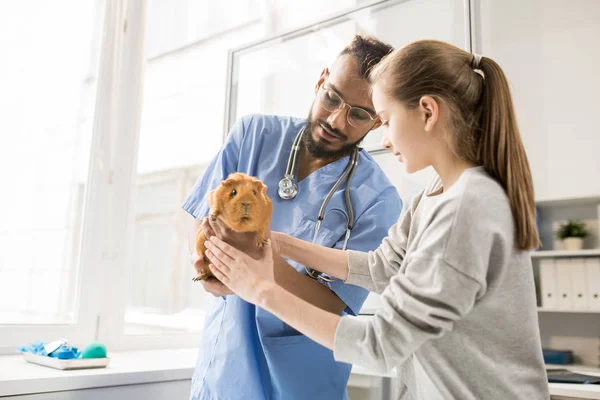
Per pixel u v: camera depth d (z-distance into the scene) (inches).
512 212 25.5
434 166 28.0
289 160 40.6
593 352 66.4
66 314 56.7
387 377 57.2
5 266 52.7
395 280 25.2
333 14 67.1
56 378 39.9
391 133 28.3
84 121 59.9
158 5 71.1
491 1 79.4
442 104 26.5
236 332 37.0
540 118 74.4
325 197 40.1
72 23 59.5
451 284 23.0
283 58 71.4
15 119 54.3
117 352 59.4
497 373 24.7
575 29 72.8
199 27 77.4
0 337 50.5
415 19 60.7
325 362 37.1
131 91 63.5
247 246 28.1
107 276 59.6
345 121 38.9
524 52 76.2
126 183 61.9
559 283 66.8
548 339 69.8
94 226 58.4
